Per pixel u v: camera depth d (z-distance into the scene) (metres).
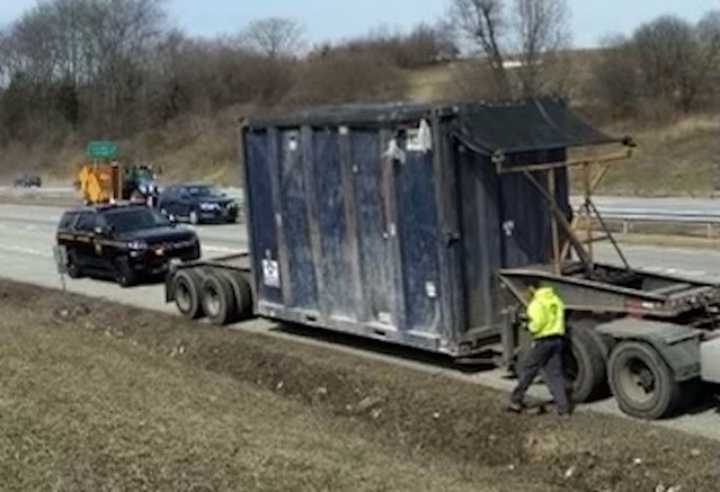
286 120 17.25
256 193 18.38
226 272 20.56
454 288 14.86
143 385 14.91
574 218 17.11
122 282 26.64
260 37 103.56
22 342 17.88
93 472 10.49
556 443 12.15
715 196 45.25
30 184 88.94
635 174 53.34
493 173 15.12
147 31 106.50
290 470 10.88
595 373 13.34
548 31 89.69
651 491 10.88
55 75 108.38
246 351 17.88
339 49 95.94
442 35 94.81
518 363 14.26
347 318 16.77
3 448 11.13
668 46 67.38
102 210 28.03
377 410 14.48
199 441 11.70
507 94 71.00
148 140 90.75
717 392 12.92
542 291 13.20
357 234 16.27
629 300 13.61
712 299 13.65
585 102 69.56
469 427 13.21
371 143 15.73
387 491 10.55
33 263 32.91
